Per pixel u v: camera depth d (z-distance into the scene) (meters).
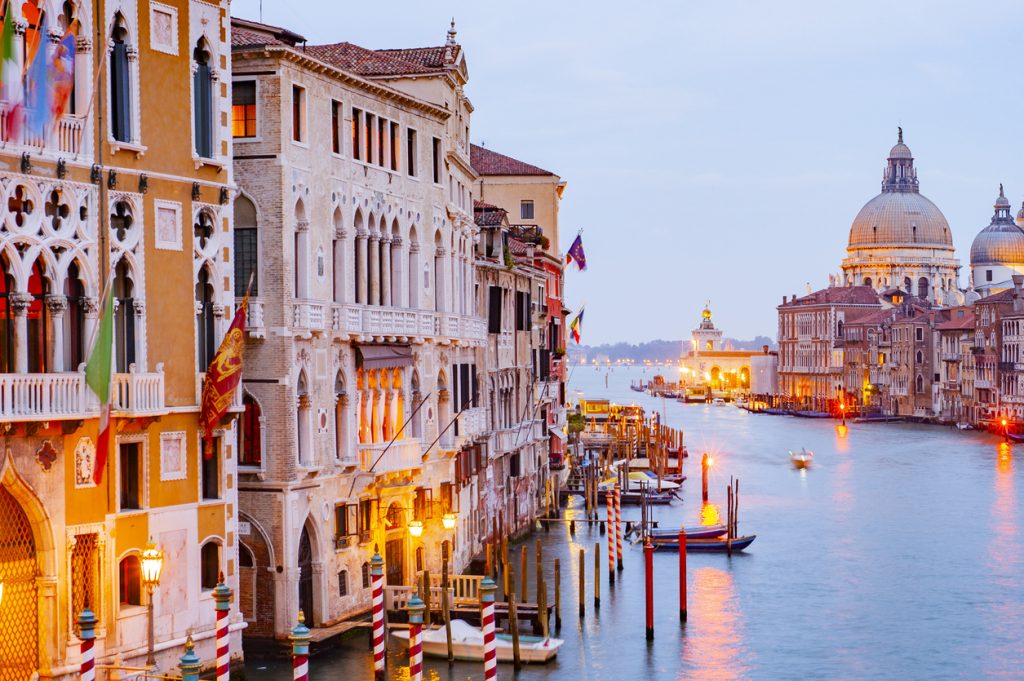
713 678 52.38
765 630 60.78
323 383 52.09
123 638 40.97
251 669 48.28
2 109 37.50
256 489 49.75
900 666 55.22
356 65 64.56
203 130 44.72
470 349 68.56
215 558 45.22
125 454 41.88
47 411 38.06
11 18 37.06
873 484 122.62
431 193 62.31
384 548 56.84
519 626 57.00
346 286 54.12
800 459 141.12
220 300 45.22
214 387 43.34
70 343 40.06
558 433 104.44
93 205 40.28
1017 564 78.12
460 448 64.75
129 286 41.75
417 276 60.75
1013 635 60.56
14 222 37.88
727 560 79.06
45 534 38.78
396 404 58.22
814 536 89.12
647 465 133.88
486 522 72.25
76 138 39.69
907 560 79.38
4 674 38.19
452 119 68.00
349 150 54.50
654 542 82.12
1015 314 199.00
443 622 54.72
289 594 49.72
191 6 43.84
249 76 49.53
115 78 41.41
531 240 95.38
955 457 152.50
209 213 44.78
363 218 55.53
